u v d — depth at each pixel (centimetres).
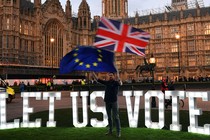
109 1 15362
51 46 10662
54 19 10812
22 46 9369
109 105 1467
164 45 11656
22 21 9444
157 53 11744
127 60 12356
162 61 11650
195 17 11044
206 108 2694
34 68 8775
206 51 10869
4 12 8781
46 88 6338
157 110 2534
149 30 12038
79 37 12631
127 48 1359
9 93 3678
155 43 11856
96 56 1545
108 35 1362
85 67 1524
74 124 1756
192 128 1536
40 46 10031
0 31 8894
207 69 10769
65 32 11388
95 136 1474
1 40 8856
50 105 1784
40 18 10081
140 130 1619
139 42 1373
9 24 8838
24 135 1524
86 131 1614
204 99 1482
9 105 3381
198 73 10838
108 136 1468
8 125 1728
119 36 1365
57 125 1838
